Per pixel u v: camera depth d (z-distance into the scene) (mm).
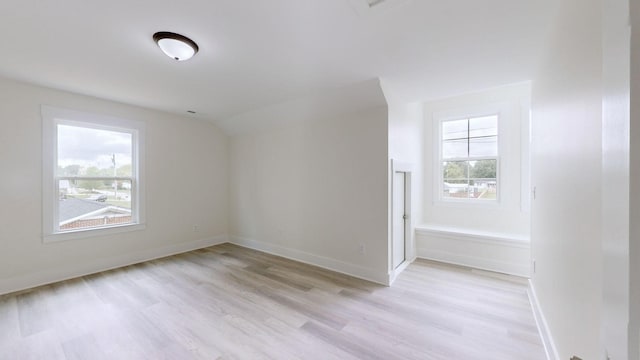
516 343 2051
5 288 2900
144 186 4012
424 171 4559
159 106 3908
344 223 3541
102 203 3678
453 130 4367
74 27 1933
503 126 3926
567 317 1537
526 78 2855
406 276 3361
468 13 1792
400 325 2289
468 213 4188
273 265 3811
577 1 1392
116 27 1935
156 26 1927
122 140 3871
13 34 2018
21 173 3025
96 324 2289
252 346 2025
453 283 3145
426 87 3152
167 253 4270
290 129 4152
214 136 4949
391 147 3271
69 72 2713
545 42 2100
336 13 1789
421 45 2205
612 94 330
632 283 276
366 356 1920
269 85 3072
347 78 2873
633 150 271
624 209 292
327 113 3658
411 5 1710
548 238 2012
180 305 2617
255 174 4676
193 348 1997
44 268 3156
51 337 2111
